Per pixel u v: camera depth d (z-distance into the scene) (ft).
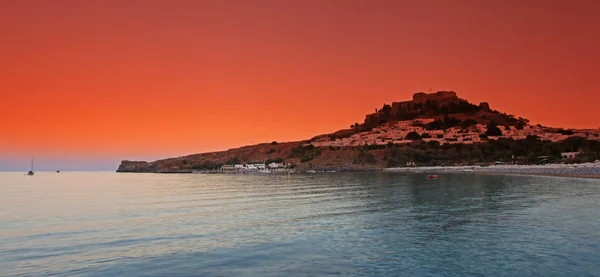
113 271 82.33
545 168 601.21
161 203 227.20
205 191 339.98
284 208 185.78
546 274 74.28
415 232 116.16
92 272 81.87
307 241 106.63
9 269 84.64
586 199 195.72
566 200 192.24
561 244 96.73
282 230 124.26
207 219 153.28
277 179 616.39
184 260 89.71
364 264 83.46
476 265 80.74
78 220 157.28
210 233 121.90
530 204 178.40
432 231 117.29
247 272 79.92
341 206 187.93
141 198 269.64
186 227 134.41
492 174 588.91
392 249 95.50
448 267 79.92
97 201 249.55
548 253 88.53
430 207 175.83
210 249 99.81
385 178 524.52
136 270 82.69
